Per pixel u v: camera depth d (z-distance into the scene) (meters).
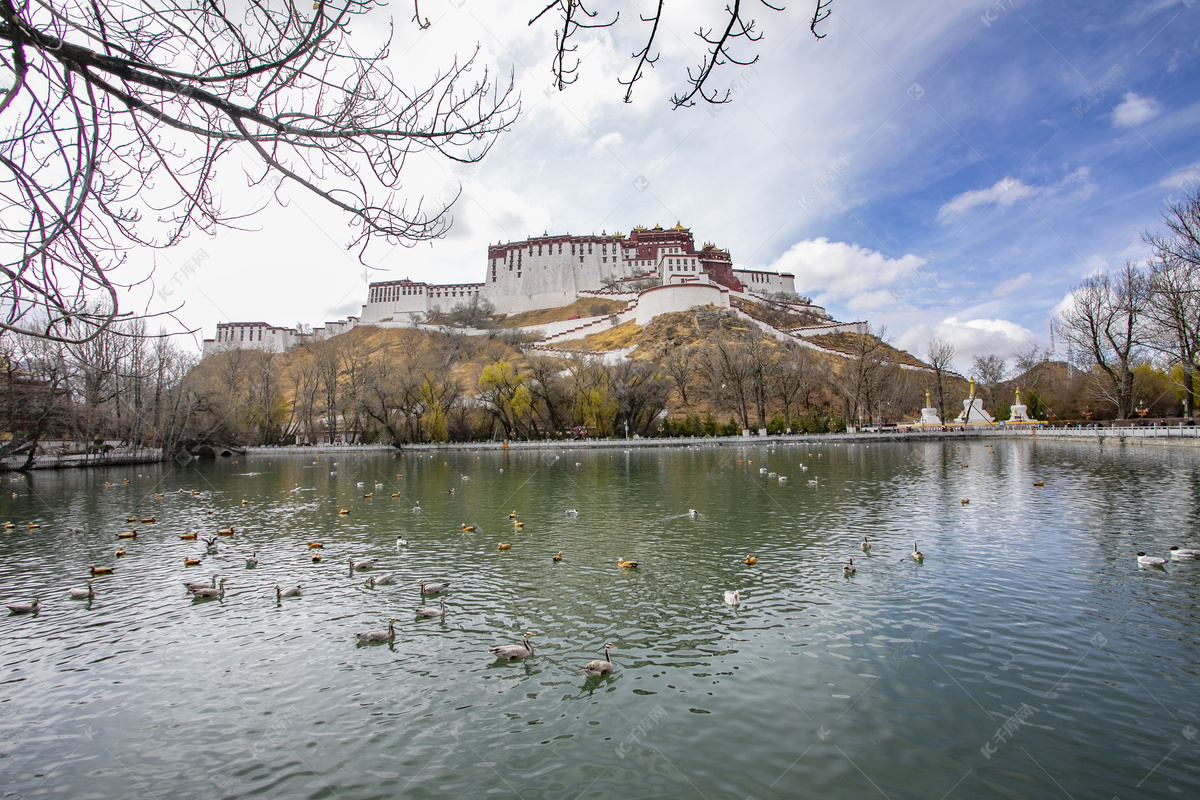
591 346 135.25
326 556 18.67
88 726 8.91
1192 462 37.88
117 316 5.16
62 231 4.74
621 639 11.55
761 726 8.49
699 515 23.94
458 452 75.50
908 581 14.45
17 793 7.39
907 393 106.44
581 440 80.62
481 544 19.84
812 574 15.25
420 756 8.02
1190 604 12.47
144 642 11.93
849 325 147.00
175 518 26.64
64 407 48.69
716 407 101.44
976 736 8.14
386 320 183.38
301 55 4.69
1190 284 45.50
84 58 4.59
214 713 9.20
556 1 4.64
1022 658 10.28
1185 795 6.86
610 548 18.73
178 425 64.69
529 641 11.55
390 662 10.80
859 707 8.91
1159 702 8.82
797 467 43.44
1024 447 57.75
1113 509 22.66
